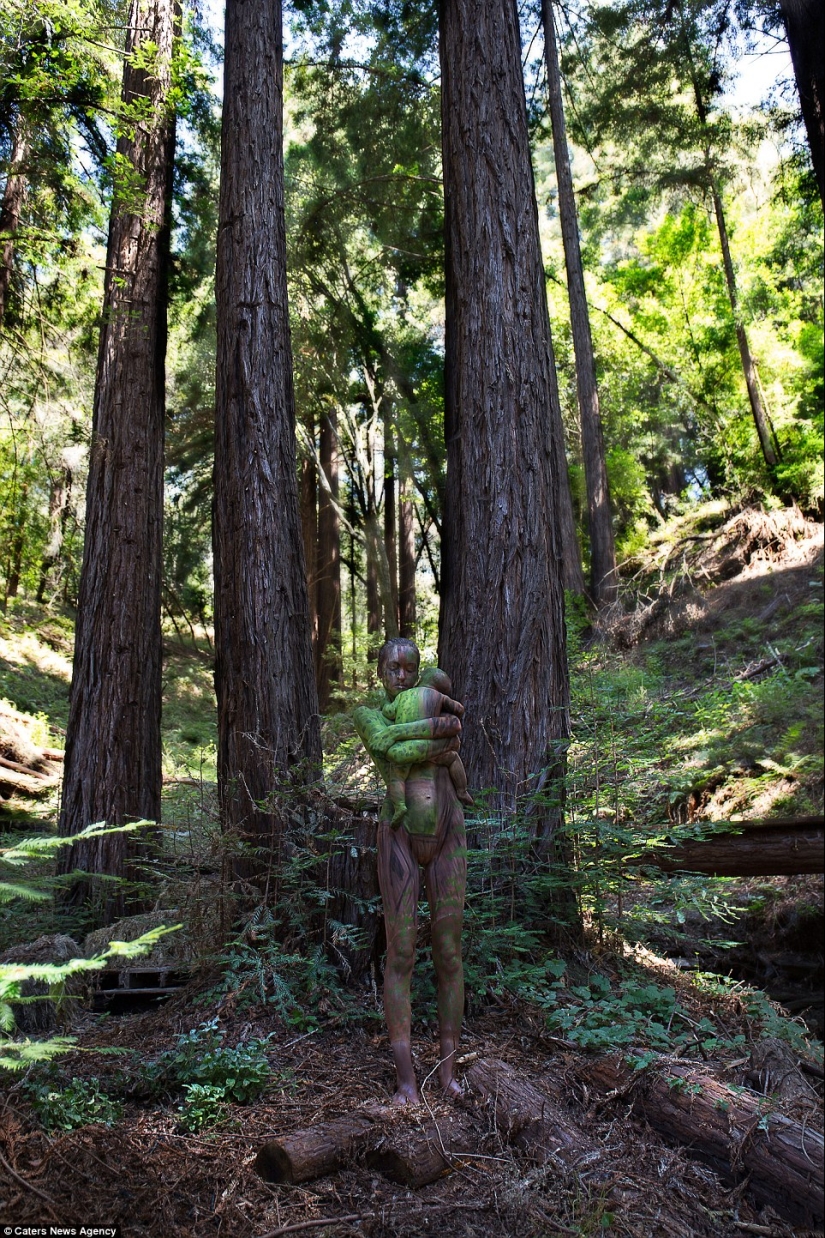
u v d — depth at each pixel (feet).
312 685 19.58
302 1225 9.54
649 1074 12.09
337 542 66.59
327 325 53.21
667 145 49.49
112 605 24.47
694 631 46.88
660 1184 10.54
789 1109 11.18
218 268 21.34
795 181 37.24
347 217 49.14
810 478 52.90
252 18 22.31
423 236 49.37
